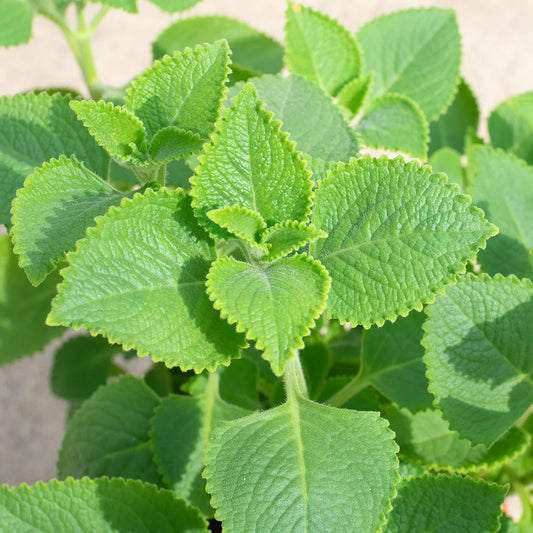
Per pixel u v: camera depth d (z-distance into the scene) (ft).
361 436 1.86
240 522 1.82
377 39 2.37
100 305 1.81
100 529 1.97
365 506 1.83
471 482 1.96
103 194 1.94
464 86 2.53
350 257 1.89
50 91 2.31
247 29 2.43
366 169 1.90
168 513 1.99
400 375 2.14
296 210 1.89
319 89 2.11
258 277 1.86
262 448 1.86
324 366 2.28
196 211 1.87
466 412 1.98
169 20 4.32
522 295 1.98
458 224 1.87
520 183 2.16
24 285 2.28
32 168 2.04
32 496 1.95
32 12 2.32
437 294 1.97
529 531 2.21
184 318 1.85
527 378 1.99
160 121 1.95
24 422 3.65
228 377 2.24
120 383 2.24
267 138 1.87
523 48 4.30
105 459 2.19
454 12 2.38
